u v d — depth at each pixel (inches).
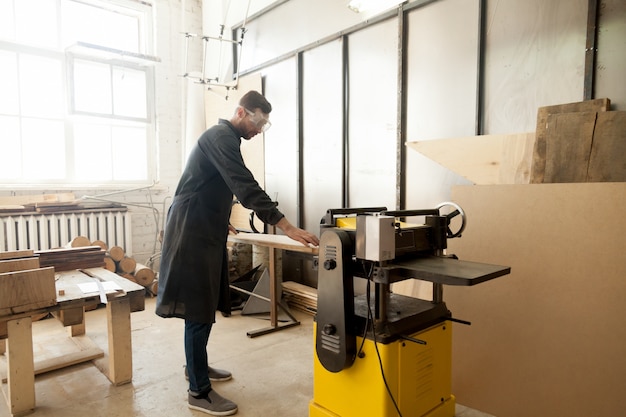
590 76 79.2
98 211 159.5
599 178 67.4
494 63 94.0
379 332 50.8
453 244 77.8
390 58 115.6
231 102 171.3
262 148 161.3
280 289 133.6
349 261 51.9
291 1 147.3
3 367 88.7
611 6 77.1
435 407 58.6
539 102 87.2
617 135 66.3
